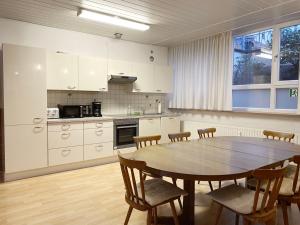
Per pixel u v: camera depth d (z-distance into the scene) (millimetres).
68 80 4137
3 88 3389
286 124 3877
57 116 4070
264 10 3451
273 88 4102
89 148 4223
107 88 4680
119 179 3633
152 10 3449
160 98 5961
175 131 5480
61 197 2969
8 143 3465
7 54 3393
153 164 1963
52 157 3846
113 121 4500
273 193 1734
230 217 2498
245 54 4578
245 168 1857
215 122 4992
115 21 3861
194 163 1993
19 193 3080
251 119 4355
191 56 5305
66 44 4453
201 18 3781
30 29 4062
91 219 2449
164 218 2385
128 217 2152
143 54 5527
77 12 3516
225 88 4609
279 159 2123
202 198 2957
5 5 3283
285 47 3975
